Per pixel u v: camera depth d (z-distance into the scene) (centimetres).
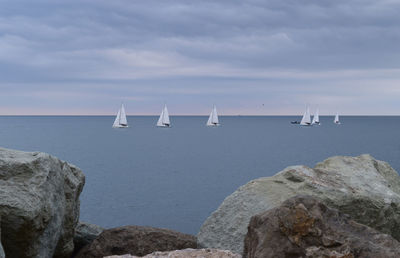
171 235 1115
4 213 800
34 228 827
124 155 10669
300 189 1068
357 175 1168
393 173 1296
